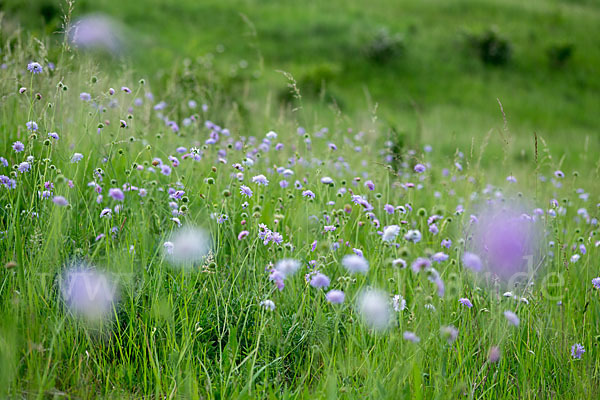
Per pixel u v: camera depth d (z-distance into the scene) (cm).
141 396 225
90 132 368
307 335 251
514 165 808
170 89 552
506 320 255
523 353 270
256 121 668
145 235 284
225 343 263
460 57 2109
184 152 420
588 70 2198
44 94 375
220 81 745
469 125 1440
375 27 2169
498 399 250
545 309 286
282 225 328
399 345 229
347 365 234
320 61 1867
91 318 241
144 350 230
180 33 1803
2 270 248
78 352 230
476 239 328
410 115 1513
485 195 485
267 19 2130
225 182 381
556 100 1912
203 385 232
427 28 2327
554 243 348
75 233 276
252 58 1764
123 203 300
